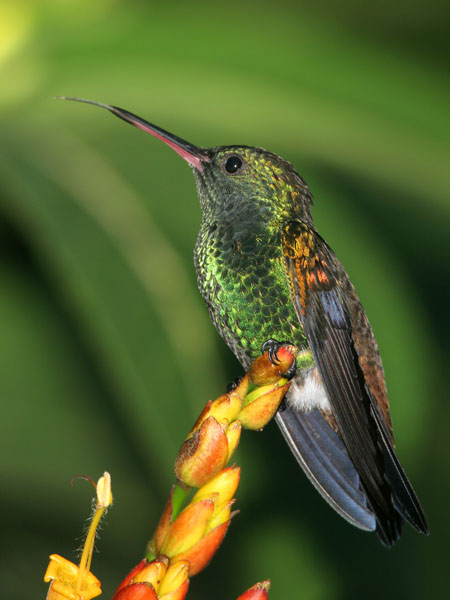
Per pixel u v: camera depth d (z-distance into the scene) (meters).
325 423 1.69
